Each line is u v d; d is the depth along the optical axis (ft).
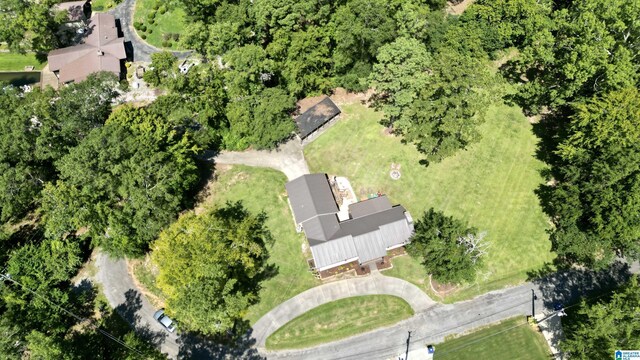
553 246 251.80
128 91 334.03
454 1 371.97
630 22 254.27
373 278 245.45
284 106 268.82
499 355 222.69
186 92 272.10
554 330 227.40
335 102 314.14
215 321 206.28
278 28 294.66
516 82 319.47
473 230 229.45
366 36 277.64
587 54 249.96
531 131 295.07
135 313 240.53
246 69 268.82
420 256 249.55
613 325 193.77
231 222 234.79
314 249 243.81
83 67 346.74
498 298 238.89
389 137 294.87
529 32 300.81
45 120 249.14
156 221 233.14
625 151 227.20
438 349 225.76
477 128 296.30
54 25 360.69
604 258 232.53
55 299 228.84
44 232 262.88
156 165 233.35
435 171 280.10
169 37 376.27
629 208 217.15
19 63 371.15
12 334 202.08
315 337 231.30
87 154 224.74
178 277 202.08
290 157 291.79
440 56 257.96
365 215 256.73
